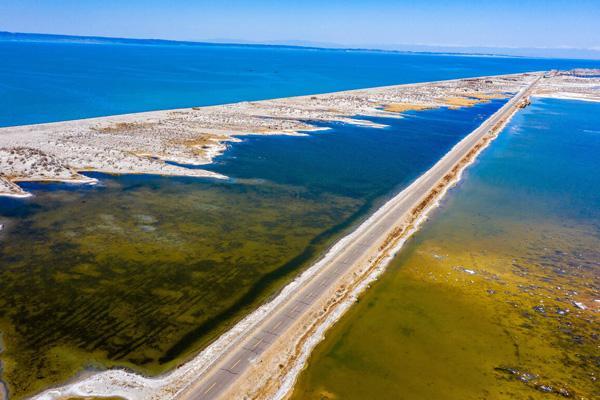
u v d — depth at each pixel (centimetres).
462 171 8169
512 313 3797
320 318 3641
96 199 5925
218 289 4003
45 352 3139
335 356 3247
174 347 3241
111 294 3859
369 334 3497
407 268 4509
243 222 5456
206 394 2791
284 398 2862
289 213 5812
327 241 5041
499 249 5012
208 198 6175
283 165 7875
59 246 4644
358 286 4141
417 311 3806
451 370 3136
